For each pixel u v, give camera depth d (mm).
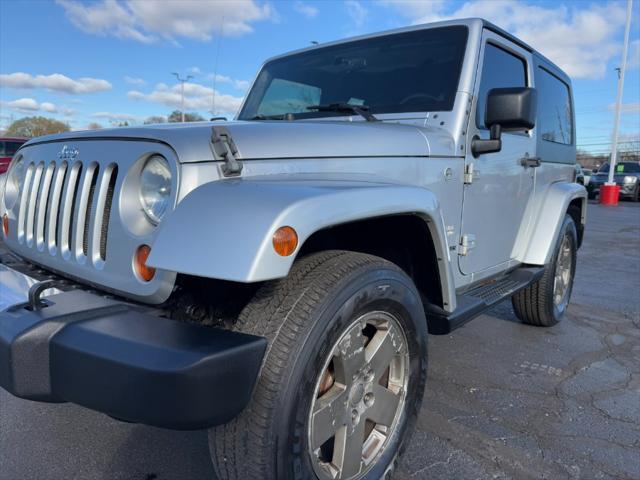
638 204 21859
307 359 1592
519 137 3414
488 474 2307
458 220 2766
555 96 4184
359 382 1906
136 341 1434
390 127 2439
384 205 1867
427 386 3215
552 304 4191
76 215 1946
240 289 1956
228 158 1700
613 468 2365
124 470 2309
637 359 3756
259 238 1446
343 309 1703
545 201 3963
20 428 2631
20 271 2264
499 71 3166
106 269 1801
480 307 2791
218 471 1649
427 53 2957
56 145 2162
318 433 1732
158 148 1701
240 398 1465
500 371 3480
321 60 3383
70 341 1465
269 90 3523
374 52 3178
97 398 1429
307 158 1948
